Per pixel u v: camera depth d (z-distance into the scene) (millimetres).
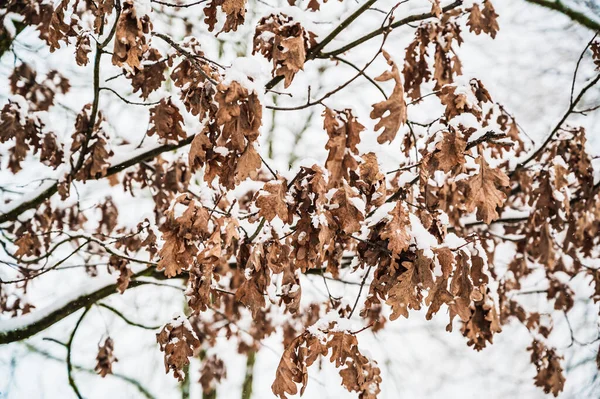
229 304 6109
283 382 2545
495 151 4430
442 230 2670
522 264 5059
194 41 3301
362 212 2426
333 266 2641
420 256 2396
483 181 2514
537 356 5996
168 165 4809
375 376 2742
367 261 2533
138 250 4898
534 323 6129
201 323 6492
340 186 2441
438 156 2529
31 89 4496
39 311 4324
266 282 2504
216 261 2418
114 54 2588
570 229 4457
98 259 5914
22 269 4969
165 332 3029
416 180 2857
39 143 3867
